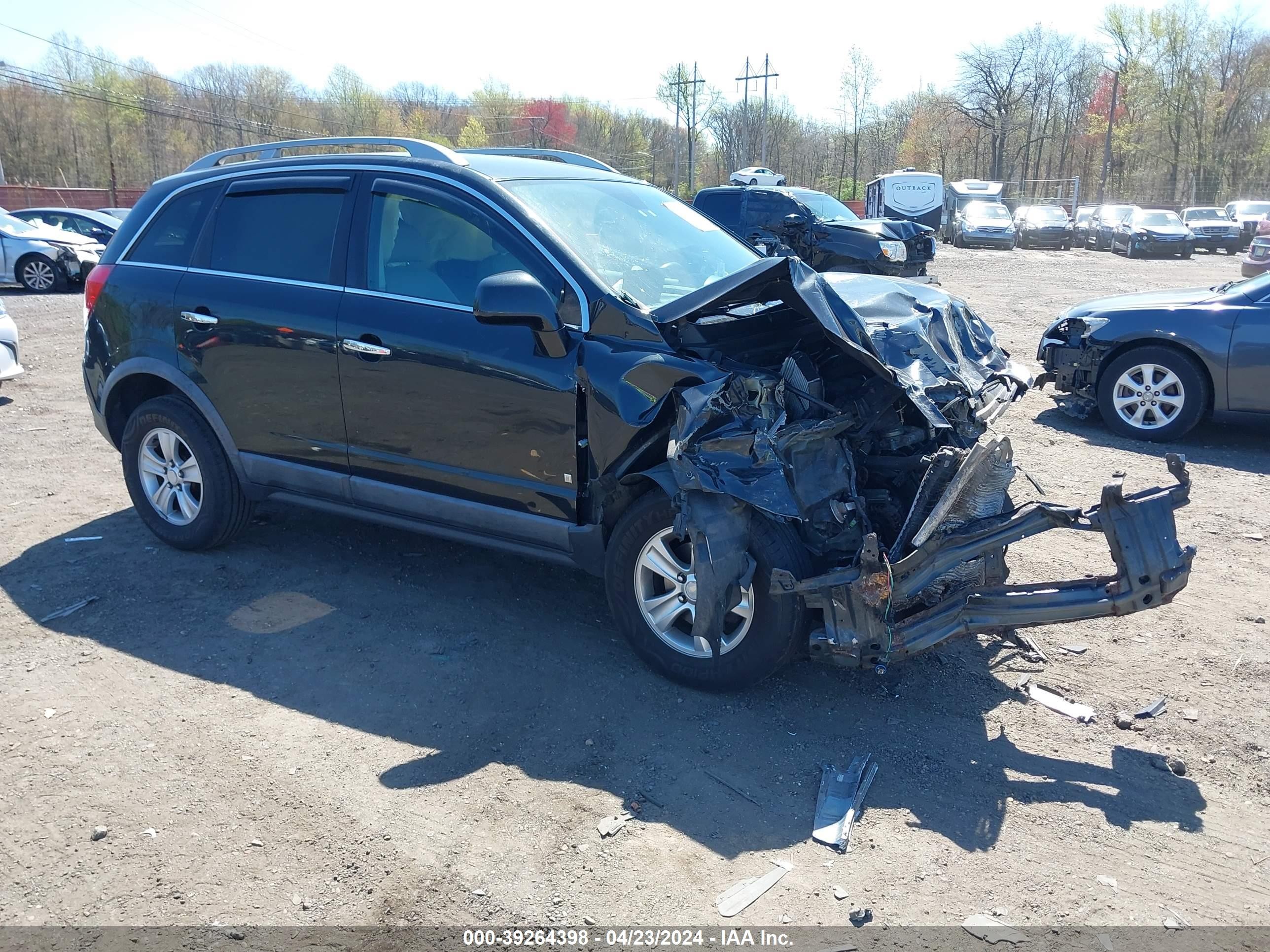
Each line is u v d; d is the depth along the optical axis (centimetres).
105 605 452
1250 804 314
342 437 439
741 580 342
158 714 362
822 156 7894
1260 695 380
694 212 508
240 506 496
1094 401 789
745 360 377
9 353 830
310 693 379
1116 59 6228
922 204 3066
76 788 316
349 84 6669
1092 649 419
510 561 509
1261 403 707
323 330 433
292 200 461
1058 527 336
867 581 331
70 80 5516
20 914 262
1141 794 319
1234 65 5941
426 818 304
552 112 7694
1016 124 7344
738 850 291
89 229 2102
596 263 395
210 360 470
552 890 273
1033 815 308
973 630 344
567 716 364
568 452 379
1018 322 1343
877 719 363
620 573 382
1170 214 3000
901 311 450
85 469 662
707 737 350
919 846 293
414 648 415
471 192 412
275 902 267
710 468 336
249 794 315
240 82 6619
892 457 390
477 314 366
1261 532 555
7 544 523
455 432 405
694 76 6488
